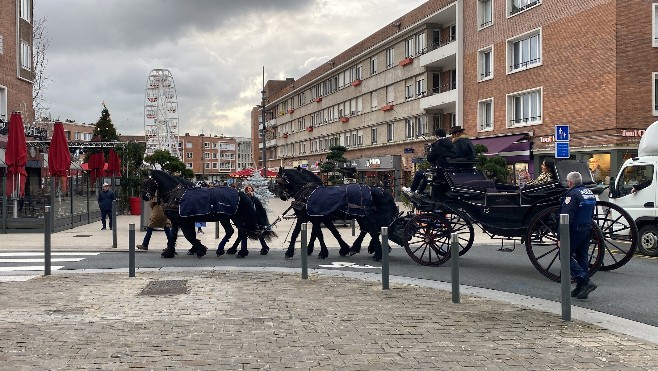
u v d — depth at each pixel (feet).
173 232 44.55
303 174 44.37
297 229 44.14
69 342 20.49
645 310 26.02
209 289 30.60
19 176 71.10
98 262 42.24
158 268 38.86
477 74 109.91
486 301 27.63
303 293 29.58
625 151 78.54
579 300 28.17
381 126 161.27
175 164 172.86
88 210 82.43
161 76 254.27
